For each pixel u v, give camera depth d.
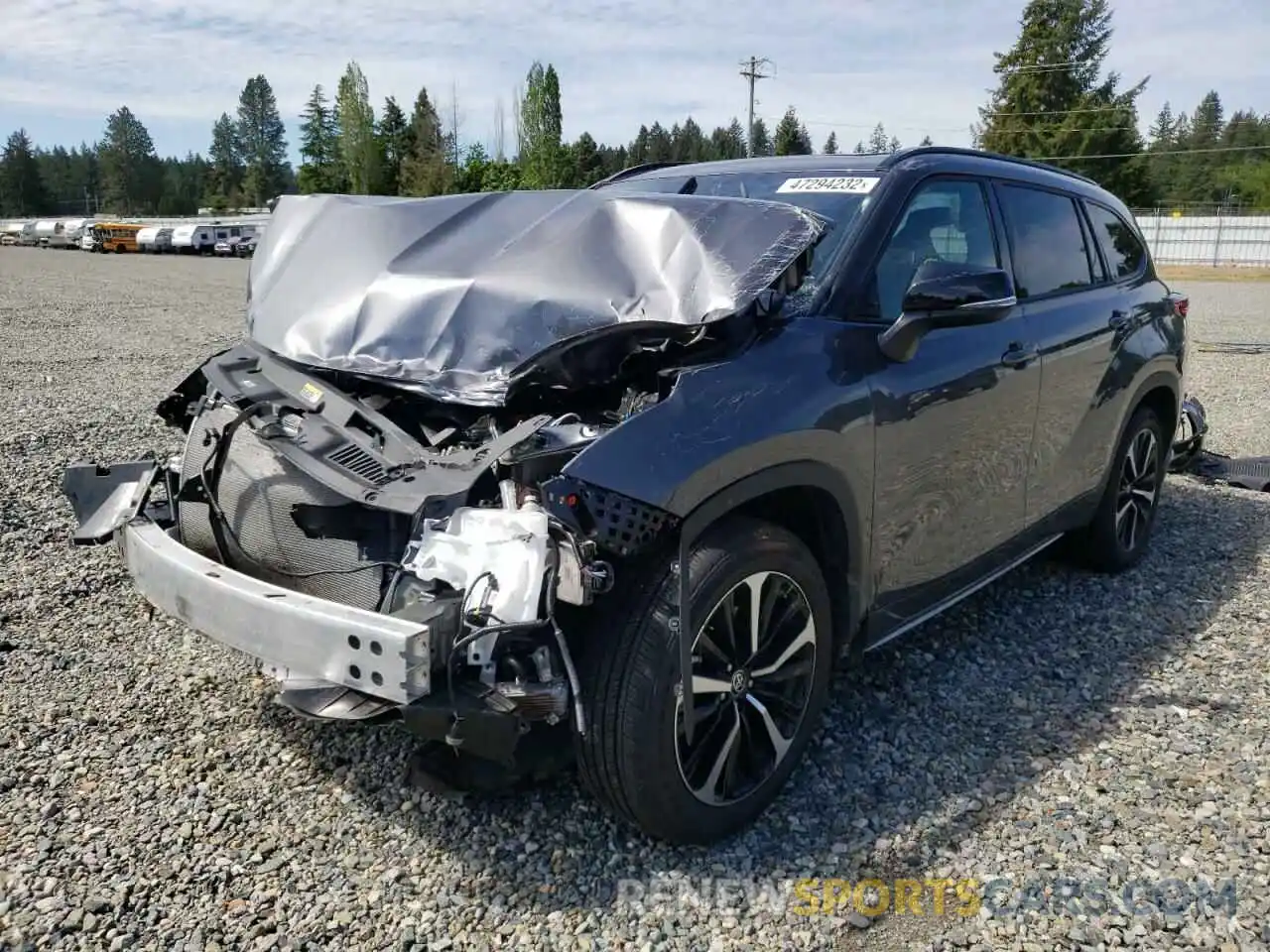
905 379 3.28
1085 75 63.50
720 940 2.52
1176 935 2.52
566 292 3.02
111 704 3.65
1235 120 110.38
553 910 2.62
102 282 28.23
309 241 3.69
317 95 85.81
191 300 21.77
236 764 3.29
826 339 3.11
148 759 3.30
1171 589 4.89
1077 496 4.58
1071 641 4.28
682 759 2.73
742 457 2.70
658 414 2.64
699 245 2.98
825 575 3.21
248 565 3.12
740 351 2.94
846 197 3.55
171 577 2.86
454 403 2.86
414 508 2.54
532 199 3.50
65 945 2.48
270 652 2.57
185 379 3.79
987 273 3.07
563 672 2.54
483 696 2.40
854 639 3.35
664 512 2.53
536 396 2.96
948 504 3.60
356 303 3.27
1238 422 8.88
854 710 3.66
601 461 2.51
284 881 2.73
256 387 3.26
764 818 3.01
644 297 2.95
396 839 2.91
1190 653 4.16
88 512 3.52
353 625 2.40
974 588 3.97
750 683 2.90
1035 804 3.07
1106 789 3.15
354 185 77.06
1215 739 3.45
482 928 2.56
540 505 2.54
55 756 3.31
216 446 3.25
